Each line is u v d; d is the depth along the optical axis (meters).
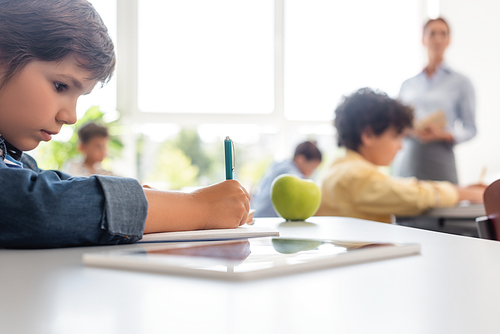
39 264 0.35
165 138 3.16
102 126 2.45
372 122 1.58
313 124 3.30
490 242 0.48
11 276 0.30
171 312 0.21
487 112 3.41
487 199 0.74
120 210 0.48
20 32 0.54
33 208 0.45
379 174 1.56
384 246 0.39
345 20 3.36
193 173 3.19
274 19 3.25
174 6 3.18
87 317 0.20
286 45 3.30
